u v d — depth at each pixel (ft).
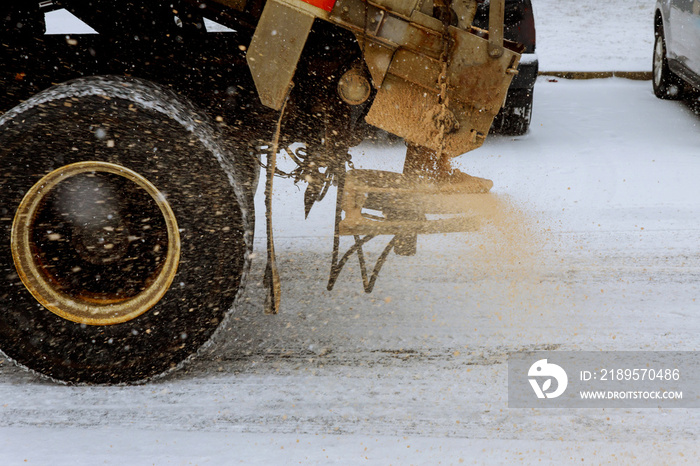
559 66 53.11
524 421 12.37
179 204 13.14
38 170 12.85
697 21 37.40
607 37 60.18
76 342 13.46
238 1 14.39
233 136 15.61
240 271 13.48
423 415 12.59
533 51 34.96
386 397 13.25
